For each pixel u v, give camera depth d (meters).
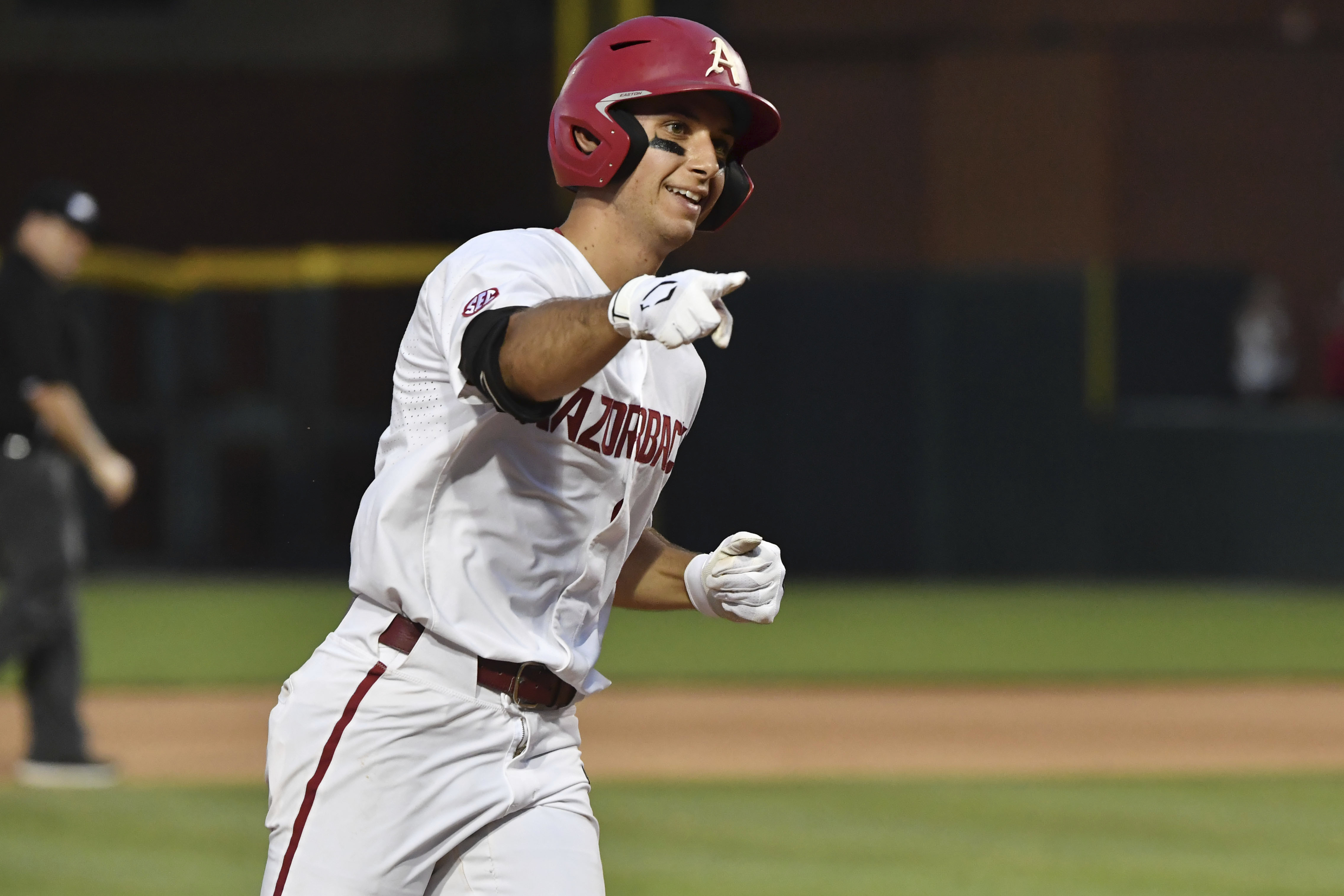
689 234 10.55
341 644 10.18
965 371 62.81
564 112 10.33
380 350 63.75
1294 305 72.88
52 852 21.25
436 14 70.75
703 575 11.45
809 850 22.05
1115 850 22.23
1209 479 62.03
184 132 72.00
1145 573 62.56
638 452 10.41
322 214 71.69
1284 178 72.50
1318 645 46.91
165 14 71.75
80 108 71.81
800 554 62.91
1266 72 72.25
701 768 28.97
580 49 61.06
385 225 71.38
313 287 62.41
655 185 10.36
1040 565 62.84
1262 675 41.81
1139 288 69.94
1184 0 71.12
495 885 10.05
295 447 62.94
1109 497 62.56
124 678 38.66
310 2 71.38
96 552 62.81
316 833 9.91
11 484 24.91
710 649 45.88
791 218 70.69
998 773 28.66
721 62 10.26
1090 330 62.69
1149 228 72.38
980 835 23.22
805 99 70.50
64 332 24.95
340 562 63.03
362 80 71.38
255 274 63.19
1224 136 72.19
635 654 44.94
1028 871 20.86
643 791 26.69
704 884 19.91
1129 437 62.44
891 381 62.81
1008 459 62.81
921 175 70.44
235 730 32.09
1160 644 47.03
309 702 10.08
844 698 37.66
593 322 8.67
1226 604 56.66
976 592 59.94
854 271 66.00
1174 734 33.12
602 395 10.02
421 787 9.92
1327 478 60.91
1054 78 69.75
